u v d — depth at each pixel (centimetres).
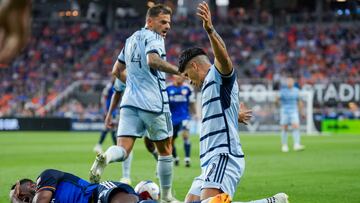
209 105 680
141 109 969
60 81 5556
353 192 1197
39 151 2538
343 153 2341
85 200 691
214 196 605
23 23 238
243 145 2920
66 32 6444
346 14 6156
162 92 988
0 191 1215
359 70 5434
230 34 6212
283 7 6331
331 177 1477
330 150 2522
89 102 5188
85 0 6475
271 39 6069
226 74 664
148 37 954
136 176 1527
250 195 1158
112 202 670
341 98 4628
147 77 973
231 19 6431
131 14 6806
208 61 701
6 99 5453
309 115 4444
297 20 6275
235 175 668
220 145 673
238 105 694
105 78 5806
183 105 1838
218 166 661
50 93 5412
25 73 5881
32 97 5419
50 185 697
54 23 6550
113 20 6525
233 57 5881
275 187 1277
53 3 6556
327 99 4653
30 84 5594
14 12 236
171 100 1816
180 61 705
